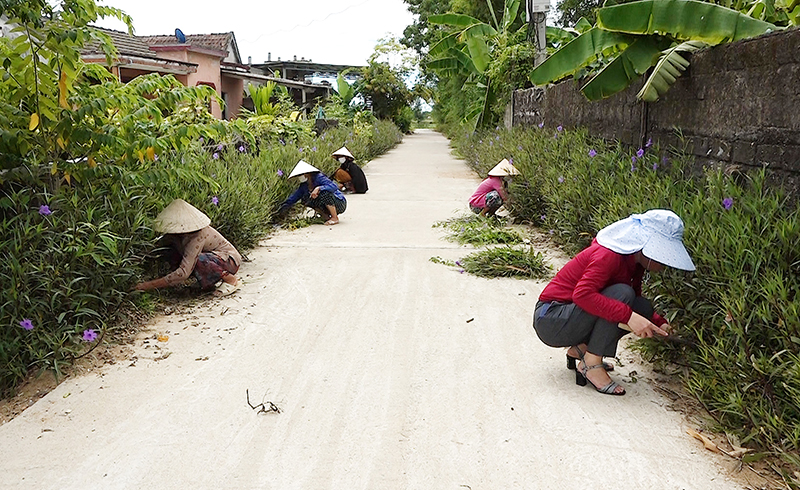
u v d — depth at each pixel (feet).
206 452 10.30
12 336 12.82
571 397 12.07
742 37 18.81
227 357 13.96
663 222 11.50
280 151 33.73
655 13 19.92
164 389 12.44
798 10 18.07
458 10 88.43
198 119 29.94
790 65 14.76
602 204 18.88
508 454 10.22
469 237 25.09
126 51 48.06
